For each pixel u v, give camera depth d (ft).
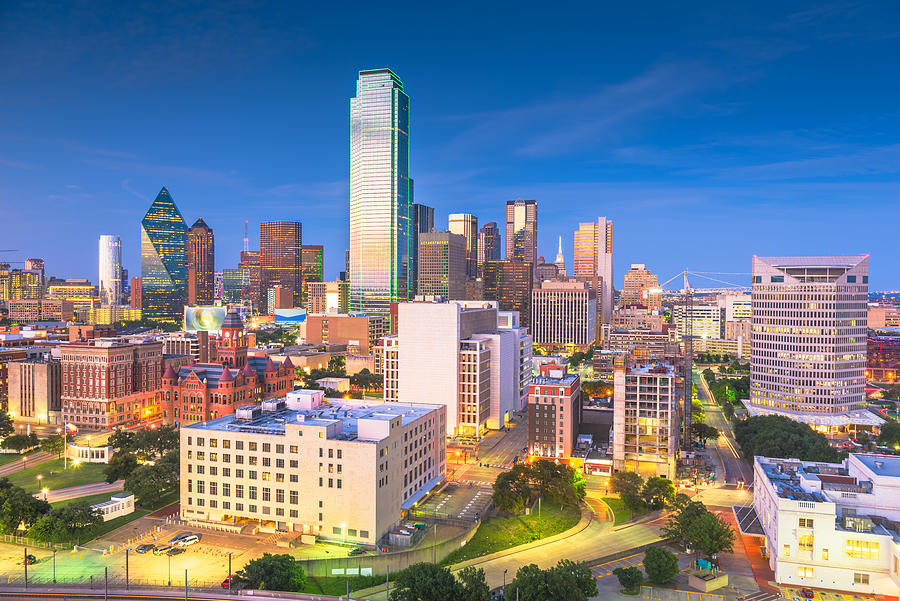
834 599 477.36
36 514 587.27
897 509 510.58
